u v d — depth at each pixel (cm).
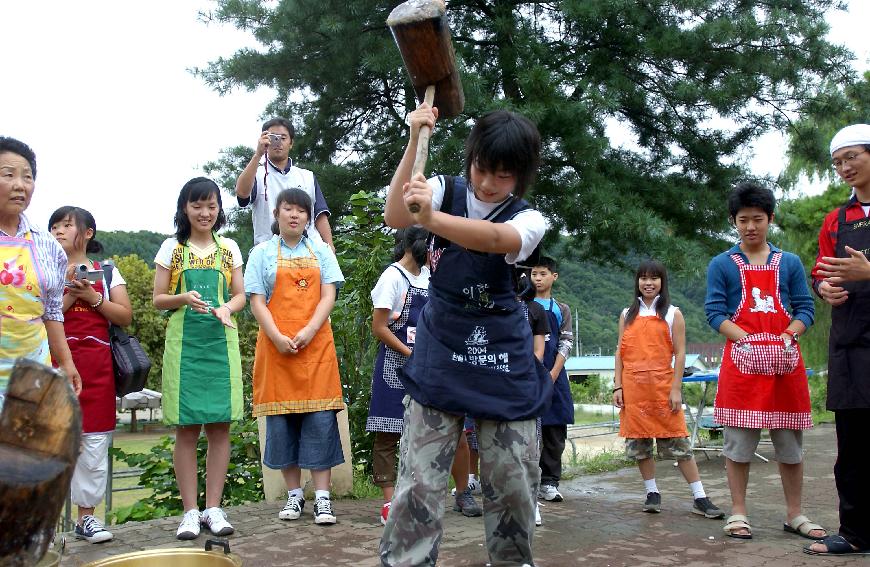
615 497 548
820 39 1249
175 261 428
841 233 395
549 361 532
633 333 502
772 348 418
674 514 484
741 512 427
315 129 1359
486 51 1332
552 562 366
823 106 1271
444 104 264
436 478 258
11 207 328
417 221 225
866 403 368
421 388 261
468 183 267
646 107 1373
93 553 372
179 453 414
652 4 1220
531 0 1320
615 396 514
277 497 509
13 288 328
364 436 583
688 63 1272
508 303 266
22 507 149
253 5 1256
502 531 268
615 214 1135
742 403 424
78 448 160
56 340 360
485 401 257
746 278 435
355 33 1214
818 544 384
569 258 1442
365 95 1374
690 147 1376
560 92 1171
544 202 1244
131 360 416
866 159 381
